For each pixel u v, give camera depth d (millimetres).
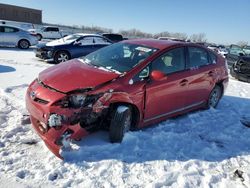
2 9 55531
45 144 3787
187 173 3596
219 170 3803
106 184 3227
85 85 3795
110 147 4031
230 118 5953
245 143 4793
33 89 3998
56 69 4395
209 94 6137
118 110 4062
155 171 3602
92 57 5082
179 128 5078
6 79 7371
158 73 4270
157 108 4707
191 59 5488
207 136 4891
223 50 27062
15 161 3480
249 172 3812
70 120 3621
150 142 4348
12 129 4258
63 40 12516
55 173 3320
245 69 11477
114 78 4070
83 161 3617
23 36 17312
